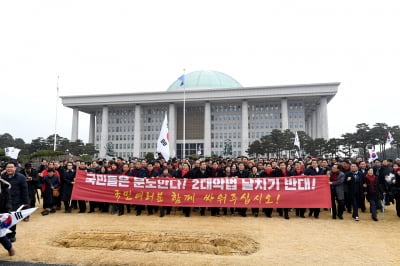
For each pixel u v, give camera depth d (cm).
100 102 7900
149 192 1063
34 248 684
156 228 858
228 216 1047
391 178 1204
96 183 1098
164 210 1114
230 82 8988
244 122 7438
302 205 1001
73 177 1145
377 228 881
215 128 8125
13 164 758
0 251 666
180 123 8338
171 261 604
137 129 7919
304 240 752
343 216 1069
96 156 8456
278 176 1080
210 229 849
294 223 938
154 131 8306
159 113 8362
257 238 769
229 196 1031
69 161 1278
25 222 945
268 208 1041
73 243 745
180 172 1159
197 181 1051
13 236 732
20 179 760
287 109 7444
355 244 718
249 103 7938
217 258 621
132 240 762
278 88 7194
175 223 925
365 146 4975
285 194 1012
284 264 586
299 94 7094
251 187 1029
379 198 1020
